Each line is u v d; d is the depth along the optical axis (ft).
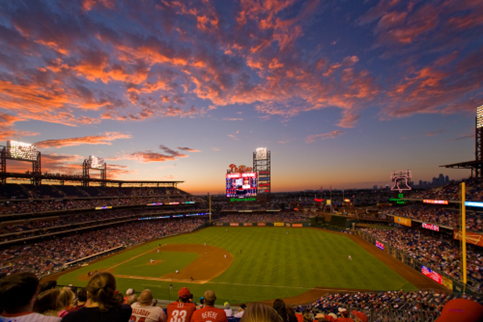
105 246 198.59
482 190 149.69
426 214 170.91
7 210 179.32
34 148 219.61
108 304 11.86
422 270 127.75
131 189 330.13
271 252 181.37
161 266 157.17
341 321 27.27
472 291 95.14
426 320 46.29
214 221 327.26
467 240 121.29
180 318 19.52
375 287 113.60
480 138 178.70
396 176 293.23
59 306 15.85
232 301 105.81
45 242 183.93
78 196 251.80
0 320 11.32
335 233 246.68
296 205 383.04
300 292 112.16
